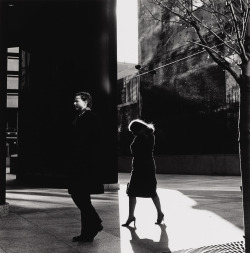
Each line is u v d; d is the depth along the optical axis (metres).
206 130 21.33
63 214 7.06
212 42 19.97
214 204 8.15
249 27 3.74
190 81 22.50
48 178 13.27
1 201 6.92
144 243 4.82
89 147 4.87
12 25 14.70
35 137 14.65
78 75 12.72
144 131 5.99
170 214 6.92
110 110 12.22
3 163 6.96
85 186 4.84
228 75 19.81
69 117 12.68
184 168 22.58
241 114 3.62
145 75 26.92
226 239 5.01
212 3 4.07
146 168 5.90
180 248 4.57
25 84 16.08
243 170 3.61
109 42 12.59
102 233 5.40
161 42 25.08
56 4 13.55
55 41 13.78
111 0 12.79
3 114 6.90
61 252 4.39
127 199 9.20
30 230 5.61
